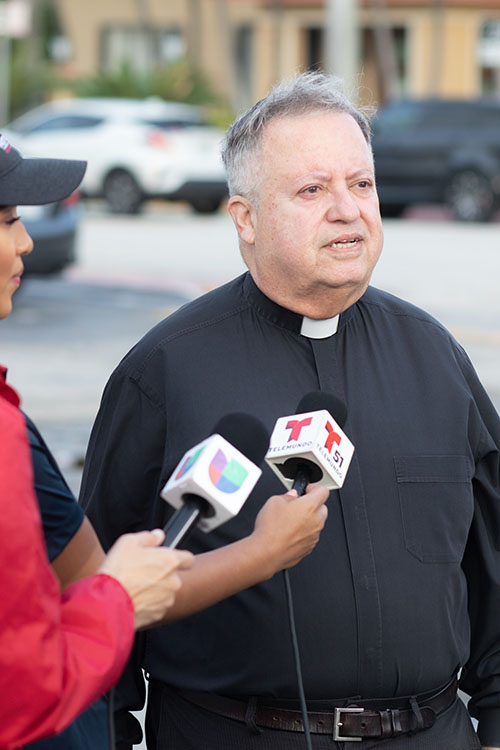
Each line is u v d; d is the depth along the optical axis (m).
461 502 3.50
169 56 42.50
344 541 3.35
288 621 3.30
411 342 3.61
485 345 14.16
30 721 2.32
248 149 3.51
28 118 31.66
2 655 2.28
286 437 2.84
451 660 3.46
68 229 17.09
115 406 3.62
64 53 43.41
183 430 3.46
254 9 41.19
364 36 41.38
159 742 3.53
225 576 2.77
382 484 3.41
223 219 29.59
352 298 3.50
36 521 2.34
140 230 26.64
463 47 39.84
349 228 3.41
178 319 3.61
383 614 3.34
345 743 3.34
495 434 3.72
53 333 14.96
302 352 3.52
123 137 29.00
